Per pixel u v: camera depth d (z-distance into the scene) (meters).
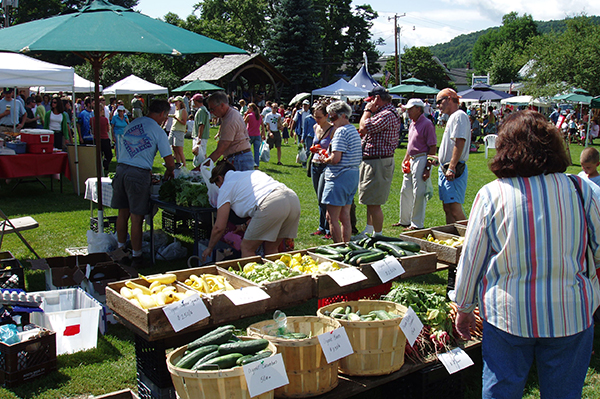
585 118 26.98
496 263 2.18
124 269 4.56
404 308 3.19
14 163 9.32
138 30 4.59
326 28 65.94
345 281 3.44
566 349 2.14
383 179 6.16
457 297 2.33
